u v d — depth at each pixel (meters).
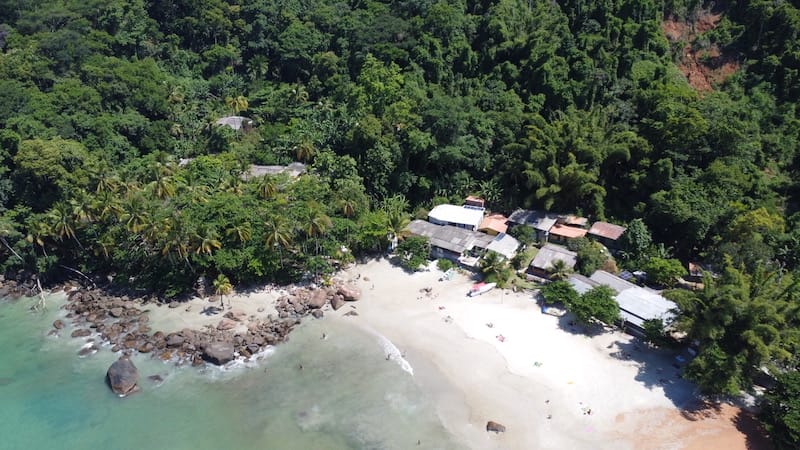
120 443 54.03
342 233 82.88
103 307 76.38
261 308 74.44
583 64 99.44
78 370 64.94
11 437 55.34
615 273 76.19
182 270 77.69
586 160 87.38
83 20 124.56
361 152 97.31
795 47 99.81
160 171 86.44
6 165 90.19
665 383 57.47
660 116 89.69
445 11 110.31
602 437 51.50
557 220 87.81
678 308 60.19
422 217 94.31
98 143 98.88
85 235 83.06
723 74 106.31
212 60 129.00
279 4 135.38
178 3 135.12
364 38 116.00
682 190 80.88
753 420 52.81
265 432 54.31
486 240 84.56
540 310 70.56
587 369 59.91
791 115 95.50
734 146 85.81
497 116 97.69
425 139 92.69
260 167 101.56
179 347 67.69
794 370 55.47
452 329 68.00
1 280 85.94
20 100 99.88
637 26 104.56
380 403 57.22
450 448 51.19
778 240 73.62
